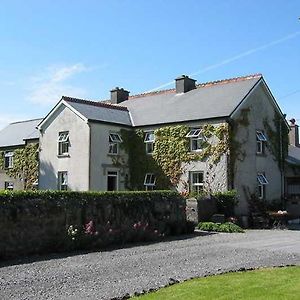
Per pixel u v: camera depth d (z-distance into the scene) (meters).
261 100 31.66
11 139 41.12
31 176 37.06
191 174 29.50
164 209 21.03
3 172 40.28
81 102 32.09
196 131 29.39
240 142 28.94
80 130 30.33
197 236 20.92
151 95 36.97
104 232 17.59
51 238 15.80
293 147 39.72
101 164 30.34
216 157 28.23
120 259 13.91
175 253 15.13
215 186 28.16
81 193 17.17
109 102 40.16
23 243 15.01
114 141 31.39
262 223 26.77
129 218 18.94
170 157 30.45
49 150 32.47
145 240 19.11
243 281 10.02
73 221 16.64
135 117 33.72
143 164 31.83
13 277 11.11
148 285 9.99
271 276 10.62
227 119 27.89
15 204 14.95
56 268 12.34
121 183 31.81
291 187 33.91
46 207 15.84
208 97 31.66
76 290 9.59
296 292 8.87
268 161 31.70
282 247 16.67
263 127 31.59
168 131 30.72
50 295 9.17
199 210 25.22
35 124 42.12
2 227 14.45
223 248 16.36
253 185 29.78
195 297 8.57
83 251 16.06
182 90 34.41
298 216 32.03
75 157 30.47
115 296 8.97
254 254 14.77
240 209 28.33
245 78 32.16
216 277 10.62
